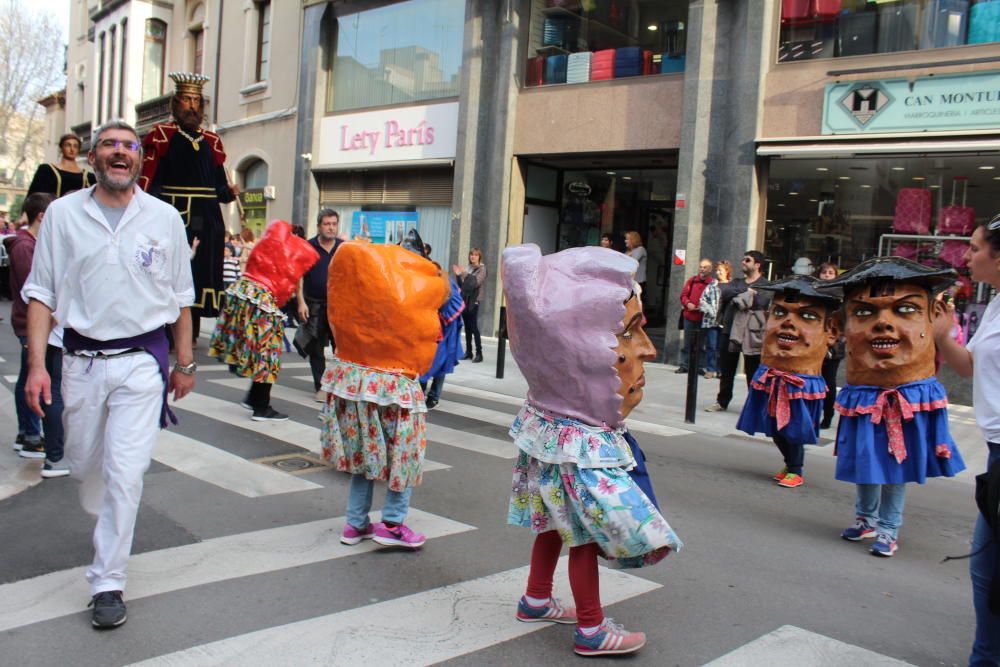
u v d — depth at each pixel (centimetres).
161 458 617
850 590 436
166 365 366
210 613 360
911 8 1125
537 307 323
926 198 1133
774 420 635
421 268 438
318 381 869
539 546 362
